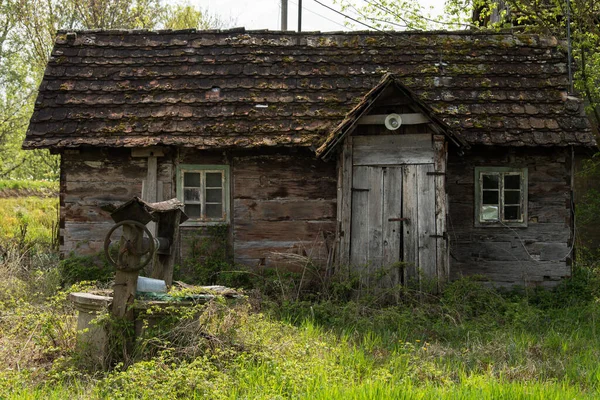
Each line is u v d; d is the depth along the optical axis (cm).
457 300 1229
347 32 1620
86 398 730
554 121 1432
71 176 1456
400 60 1559
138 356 845
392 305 1275
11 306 1105
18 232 2042
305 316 1147
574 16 1762
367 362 879
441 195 1320
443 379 803
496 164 1447
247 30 1623
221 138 1414
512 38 1598
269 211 1446
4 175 3297
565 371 849
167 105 1481
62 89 1504
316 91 1501
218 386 748
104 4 3222
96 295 920
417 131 1333
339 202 1345
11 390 747
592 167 1838
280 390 750
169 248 951
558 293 1394
